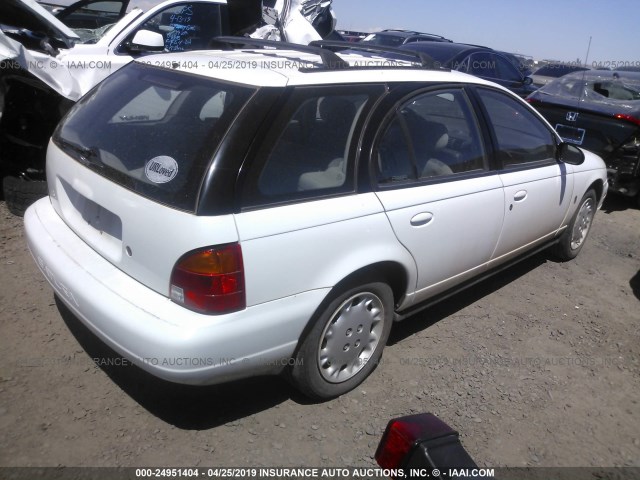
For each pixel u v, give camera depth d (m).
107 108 2.98
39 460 2.43
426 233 3.11
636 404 3.29
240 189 2.36
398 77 3.08
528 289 4.60
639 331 4.13
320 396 2.94
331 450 2.67
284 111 2.52
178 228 2.28
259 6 6.82
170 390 2.94
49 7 8.32
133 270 2.49
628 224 6.68
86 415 2.71
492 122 3.68
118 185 2.54
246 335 2.40
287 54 3.36
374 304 3.04
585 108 6.91
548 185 4.18
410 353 3.51
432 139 3.21
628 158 6.62
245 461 2.55
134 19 5.86
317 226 2.56
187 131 2.51
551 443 2.89
